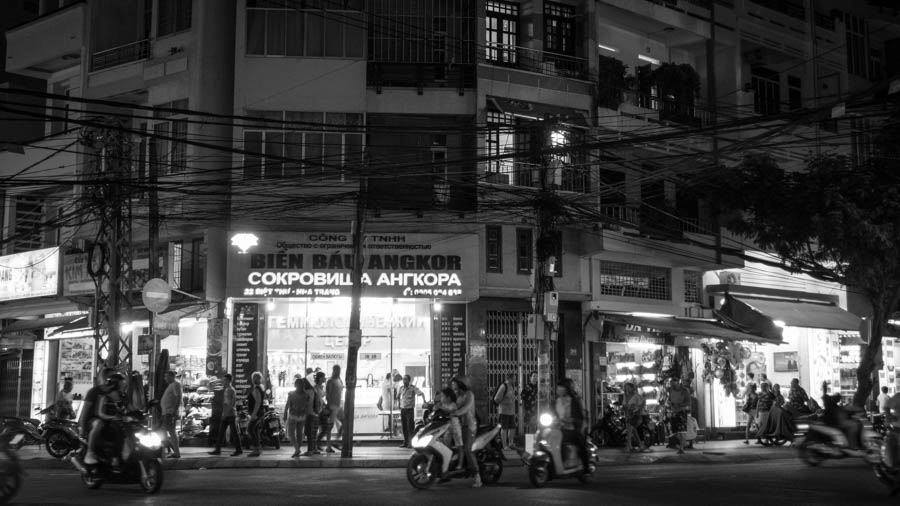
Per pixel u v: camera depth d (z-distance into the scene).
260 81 26.12
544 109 27.20
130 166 23.06
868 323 27.70
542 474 15.40
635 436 24.50
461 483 16.00
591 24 28.44
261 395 22.08
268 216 25.31
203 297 25.81
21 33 30.94
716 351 29.70
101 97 28.39
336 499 13.30
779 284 32.72
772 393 26.89
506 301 26.86
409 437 24.00
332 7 26.62
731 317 29.73
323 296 25.11
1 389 31.52
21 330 30.61
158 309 21.53
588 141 26.75
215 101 26.64
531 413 23.11
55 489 14.86
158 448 14.23
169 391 20.80
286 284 24.98
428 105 26.42
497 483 16.17
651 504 12.90
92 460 14.27
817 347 32.41
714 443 27.56
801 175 23.94
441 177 25.22
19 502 12.98
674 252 28.78
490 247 26.73
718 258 29.64
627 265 29.06
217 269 25.86
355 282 21.97
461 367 26.17
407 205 25.88
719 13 31.31
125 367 22.12
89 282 26.28
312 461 20.53
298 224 25.64
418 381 26.31
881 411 28.64
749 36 32.06
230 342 25.72
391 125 26.45
